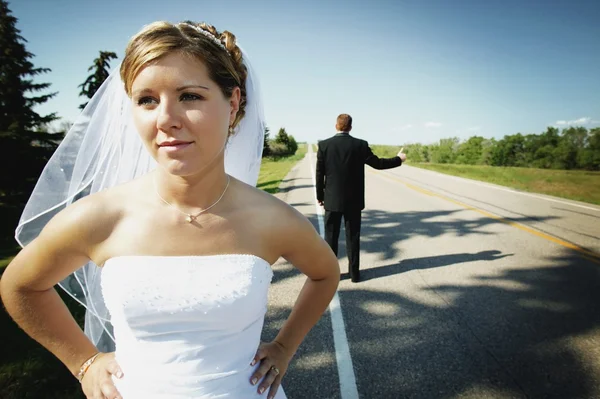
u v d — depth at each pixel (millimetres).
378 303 3469
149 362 872
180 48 729
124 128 1242
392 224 6875
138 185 911
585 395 2219
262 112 1449
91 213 848
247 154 1341
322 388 2283
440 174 19406
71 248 854
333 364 2523
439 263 4613
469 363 2529
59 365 2367
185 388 868
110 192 902
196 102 755
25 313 916
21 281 875
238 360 930
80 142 1227
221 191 905
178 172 767
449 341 2801
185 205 866
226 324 876
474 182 14867
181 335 869
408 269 4391
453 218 7387
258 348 1068
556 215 7723
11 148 9992
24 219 1161
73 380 2232
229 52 933
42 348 2555
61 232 831
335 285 1163
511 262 4629
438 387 2293
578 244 5477
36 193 1182
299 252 1033
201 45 752
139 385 877
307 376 2396
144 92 747
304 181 13930
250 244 915
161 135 755
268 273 936
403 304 3441
